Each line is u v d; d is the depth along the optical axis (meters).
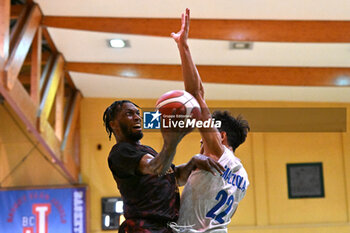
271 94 10.44
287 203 11.05
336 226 10.94
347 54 8.38
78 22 7.47
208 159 2.46
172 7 6.90
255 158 11.15
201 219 2.48
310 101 10.98
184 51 2.30
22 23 7.02
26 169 10.82
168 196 2.49
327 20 7.06
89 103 11.09
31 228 10.57
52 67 8.65
